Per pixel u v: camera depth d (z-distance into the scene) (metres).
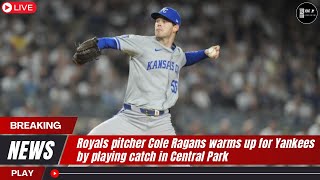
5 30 73.81
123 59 70.06
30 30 75.25
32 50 71.81
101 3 84.38
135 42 29.25
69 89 66.00
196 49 85.25
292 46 90.44
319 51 89.62
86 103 64.31
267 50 87.62
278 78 81.19
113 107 65.06
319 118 70.31
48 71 67.69
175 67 30.05
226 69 77.12
